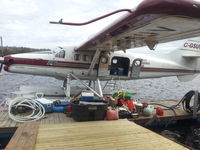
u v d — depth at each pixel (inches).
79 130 125.0
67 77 285.1
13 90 438.9
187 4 90.8
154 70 343.3
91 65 285.1
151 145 103.1
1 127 140.0
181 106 231.9
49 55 281.0
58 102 194.2
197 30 134.6
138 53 337.1
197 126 209.3
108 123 142.2
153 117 180.2
